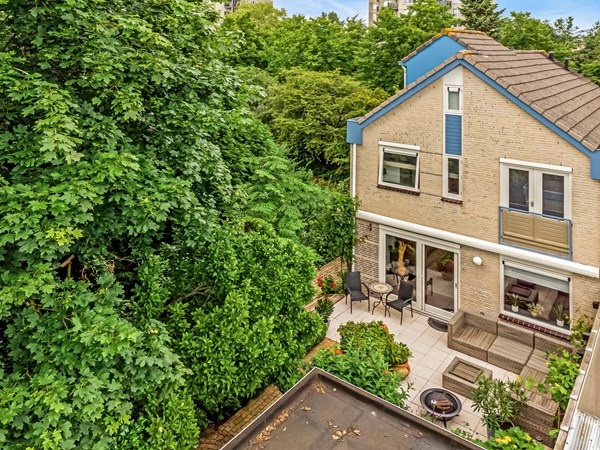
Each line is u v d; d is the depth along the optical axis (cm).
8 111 800
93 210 812
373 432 608
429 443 591
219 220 1136
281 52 3947
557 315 1334
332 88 2986
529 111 1255
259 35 4191
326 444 588
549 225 1288
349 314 1636
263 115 3150
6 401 612
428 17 3481
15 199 694
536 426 1059
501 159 1333
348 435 602
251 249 1062
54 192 700
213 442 1091
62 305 715
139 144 977
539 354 1327
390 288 1636
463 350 1404
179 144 1020
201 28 1120
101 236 866
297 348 1069
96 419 690
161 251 1002
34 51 906
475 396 1070
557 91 1480
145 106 997
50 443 593
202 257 997
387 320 1593
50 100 722
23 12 812
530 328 1370
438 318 1587
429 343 1464
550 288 1338
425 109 1454
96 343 688
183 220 918
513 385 1070
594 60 3403
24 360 716
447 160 1443
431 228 1520
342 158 2819
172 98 1035
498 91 1297
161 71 920
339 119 2870
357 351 1009
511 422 1056
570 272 1281
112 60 849
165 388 786
